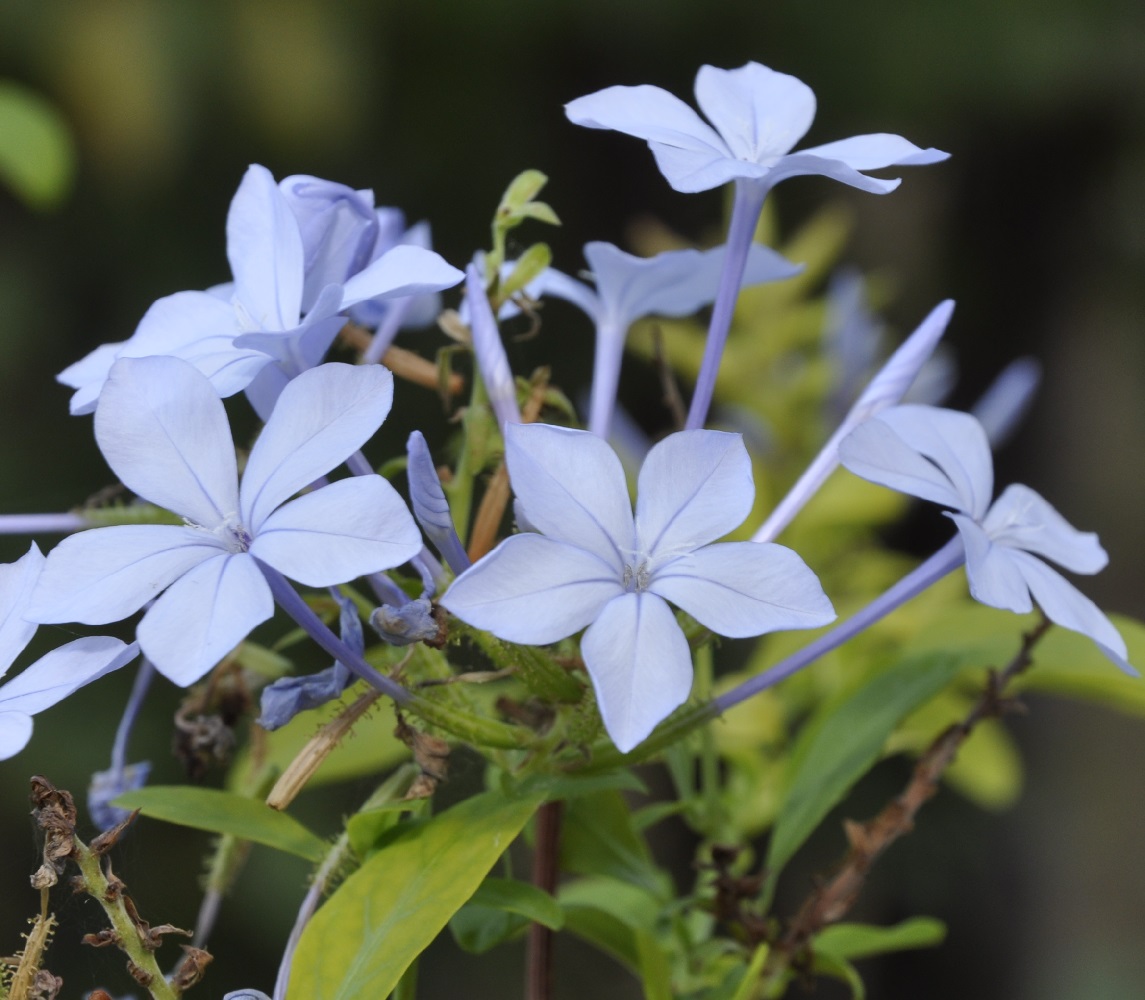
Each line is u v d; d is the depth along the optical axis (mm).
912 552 908
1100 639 383
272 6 849
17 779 738
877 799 853
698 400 397
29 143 468
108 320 897
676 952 416
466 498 400
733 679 453
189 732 407
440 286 375
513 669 382
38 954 369
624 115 387
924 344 398
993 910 931
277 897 750
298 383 374
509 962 830
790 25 939
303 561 367
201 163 877
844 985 914
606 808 413
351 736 387
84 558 370
